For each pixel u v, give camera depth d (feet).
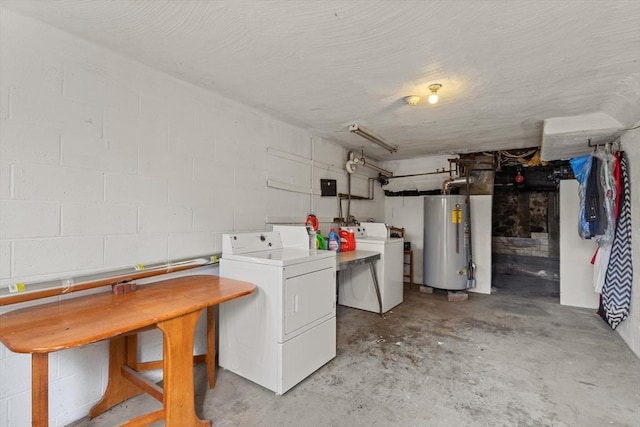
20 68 5.07
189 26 5.25
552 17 4.79
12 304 4.98
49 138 5.41
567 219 13.23
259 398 6.56
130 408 6.22
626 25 4.92
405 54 6.07
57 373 5.63
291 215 11.14
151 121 6.93
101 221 6.11
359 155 15.42
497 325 10.78
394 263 12.77
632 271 8.97
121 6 4.75
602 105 8.50
